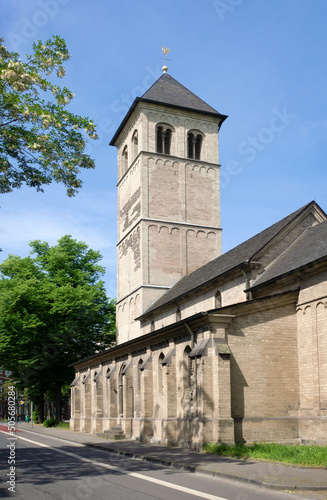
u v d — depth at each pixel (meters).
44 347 52.44
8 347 51.16
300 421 23.47
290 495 12.30
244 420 22.81
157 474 16.53
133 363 35.59
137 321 46.06
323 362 22.67
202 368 22.98
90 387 45.38
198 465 17.44
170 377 28.28
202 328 24.50
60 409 57.38
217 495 12.50
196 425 23.27
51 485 14.24
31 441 34.22
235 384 23.12
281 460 17.52
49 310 52.34
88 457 22.64
